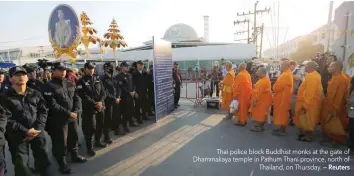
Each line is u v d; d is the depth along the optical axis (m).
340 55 5.11
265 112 5.17
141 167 3.56
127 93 5.28
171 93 7.42
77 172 3.43
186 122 6.18
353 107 3.88
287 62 4.80
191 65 23.97
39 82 4.58
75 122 3.74
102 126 4.35
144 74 6.27
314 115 4.39
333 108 4.34
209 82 10.55
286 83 4.72
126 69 5.42
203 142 4.64
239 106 5.79
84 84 4.01
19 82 2.80
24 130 2.76
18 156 2.83
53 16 6.39
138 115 5.96
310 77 4.42
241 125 5.80
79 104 3.82
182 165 3.62
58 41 6.44
